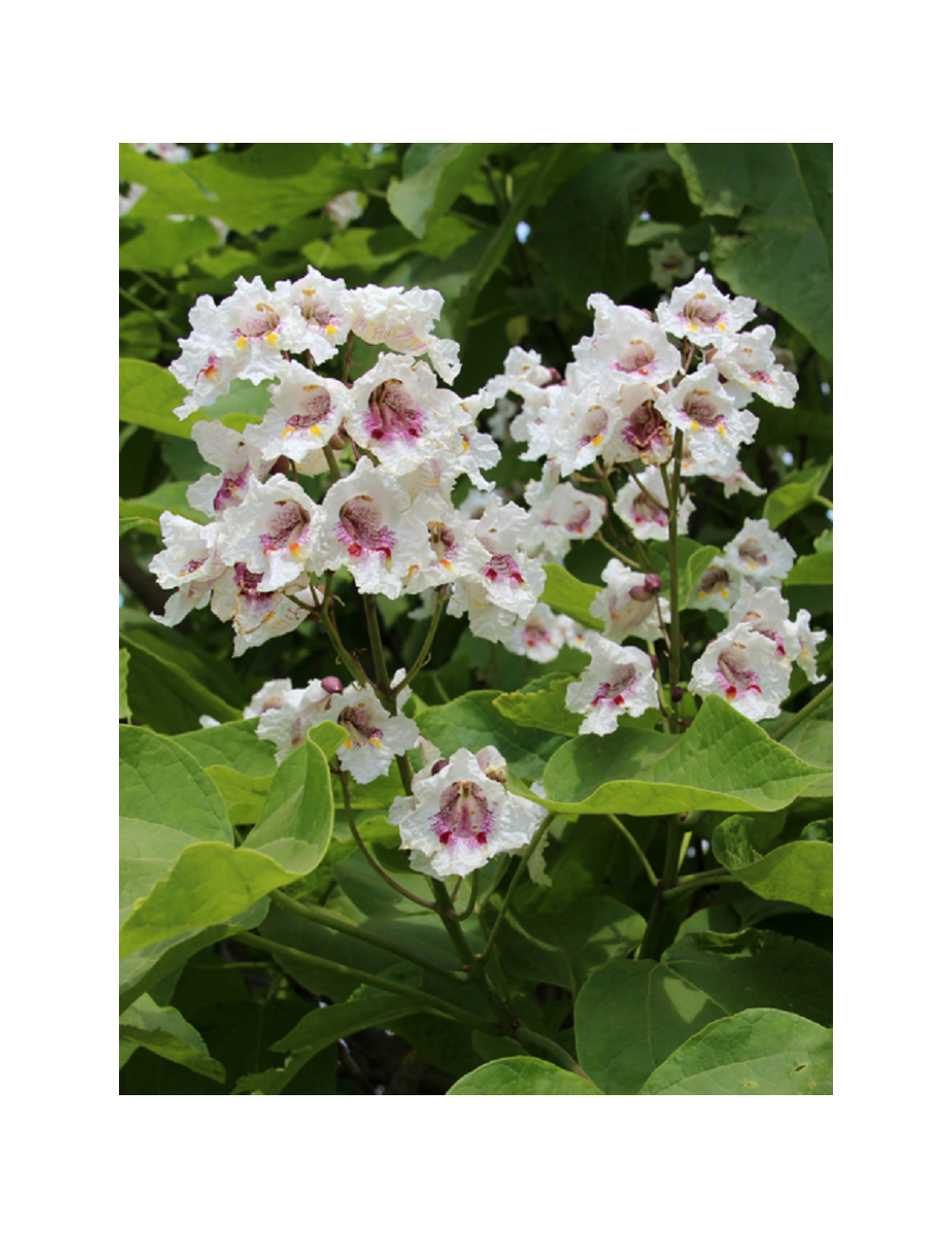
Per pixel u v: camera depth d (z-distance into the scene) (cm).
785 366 122
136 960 85
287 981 104
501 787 84
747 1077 84
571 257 125
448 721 99
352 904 98
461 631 127
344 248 153
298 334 83
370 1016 90
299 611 86
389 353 83
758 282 113
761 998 89
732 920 96
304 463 85
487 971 95
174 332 152
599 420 92
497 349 139
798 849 85
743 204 114
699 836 104
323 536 82
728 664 92
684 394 90
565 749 91
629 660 90
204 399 84
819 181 113
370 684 87
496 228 137
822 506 121
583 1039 88
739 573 99
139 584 136
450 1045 94
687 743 87
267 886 79
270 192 142
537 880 91
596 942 96
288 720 90
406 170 127
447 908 89
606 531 114
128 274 160
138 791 86
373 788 94
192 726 112
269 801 85
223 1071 88
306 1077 97
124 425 146
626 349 90
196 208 144
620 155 127
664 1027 88
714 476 94
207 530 85
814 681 96
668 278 127
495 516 88
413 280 136
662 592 99
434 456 84
